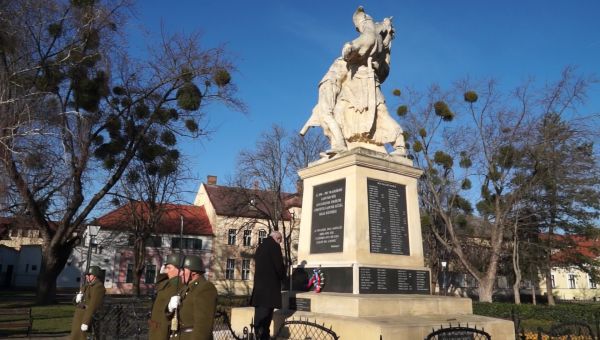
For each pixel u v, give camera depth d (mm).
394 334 6281
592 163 27094
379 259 8250
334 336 5629
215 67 23172
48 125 20156
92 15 20531
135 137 24484
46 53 20250
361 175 8516
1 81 18094
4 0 18250
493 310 21797
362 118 9766
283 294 8602
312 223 9148
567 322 8250
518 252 31656
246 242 54719
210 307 4730
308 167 9508
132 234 44750
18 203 23406
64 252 24734
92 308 7699
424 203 31906
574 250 36406
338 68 10227
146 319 10406
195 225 53969
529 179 27719
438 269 39469
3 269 58812
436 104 26812
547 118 26875
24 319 13070
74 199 23469
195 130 25000
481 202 29703
